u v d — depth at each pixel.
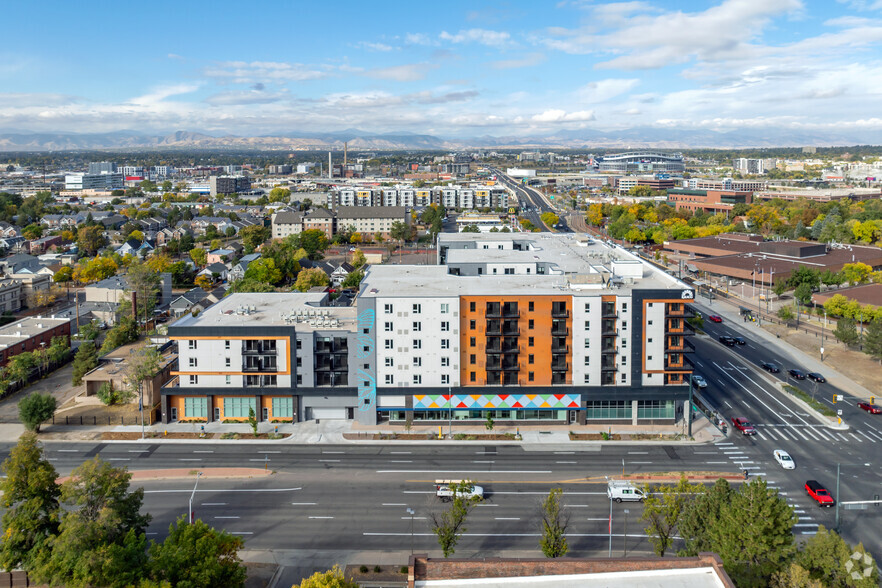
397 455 115.56
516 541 88.00
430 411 127.75
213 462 112.62
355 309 145.25
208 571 68.19
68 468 109.38
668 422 128.50
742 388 150.12
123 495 82.31
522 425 128.00
